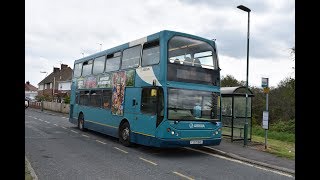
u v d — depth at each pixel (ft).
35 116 106.83
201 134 36.73
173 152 39.73
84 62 62.59
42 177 25.96
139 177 26.84
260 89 121.49
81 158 34.45
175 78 36.50
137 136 40.04
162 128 35.22
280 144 48.26
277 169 30.68
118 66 47.57
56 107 154.71
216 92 38.88
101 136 54.29
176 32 37.70
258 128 75.15
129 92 43.14
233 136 48.62
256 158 35.09
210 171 29.63
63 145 43.09
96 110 54.08
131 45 44.47
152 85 37.58
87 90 59.21
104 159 34.30
